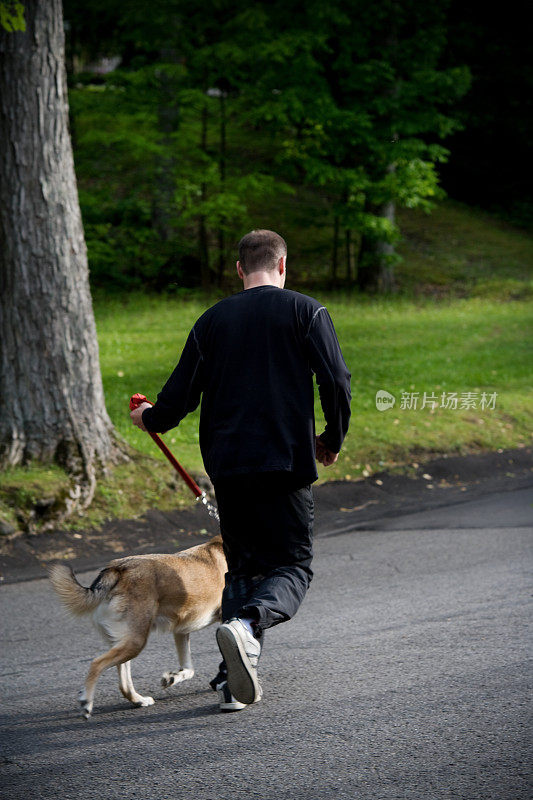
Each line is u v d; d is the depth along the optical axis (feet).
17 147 27.35
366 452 34.12
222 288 75.25
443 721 12.85
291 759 11.78
